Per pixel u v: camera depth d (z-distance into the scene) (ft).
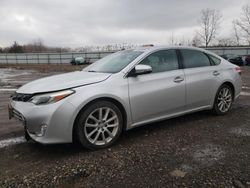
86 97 12.30
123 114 13.78
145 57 14.93
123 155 12.17
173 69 15.81
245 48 141.79
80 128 12.38
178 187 9.39
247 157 11.66
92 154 12.39
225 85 18.60
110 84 13.23
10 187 9.64
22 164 11.53
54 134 11.83
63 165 11.28
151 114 14.70
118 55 16.58
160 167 10.87
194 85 16.46
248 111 19.93
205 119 17.75
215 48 146.92
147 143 13.61
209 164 11.06
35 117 11.79
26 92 12.64
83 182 9.88
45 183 9.87
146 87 14.32
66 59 183.01
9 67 128.47
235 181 9.66
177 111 15.98
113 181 9.88
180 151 12.46
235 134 14.73
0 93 33.37
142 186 9.50
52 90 12.05
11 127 17.04
